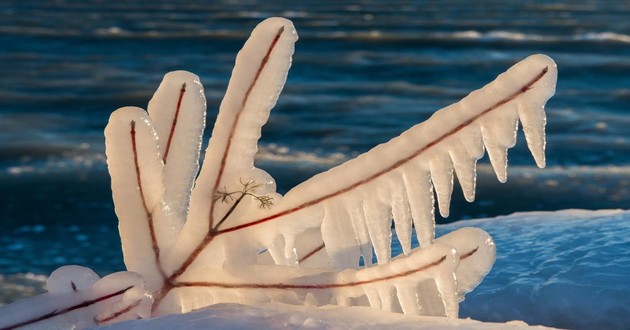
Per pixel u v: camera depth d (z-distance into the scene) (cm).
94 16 7275
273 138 2309
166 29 6053
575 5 10100
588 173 1756
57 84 3441
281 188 1745
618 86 3409
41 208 1498
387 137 2412
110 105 3012
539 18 7731
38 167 1838
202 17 7431
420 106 3047
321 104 2970
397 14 8088
